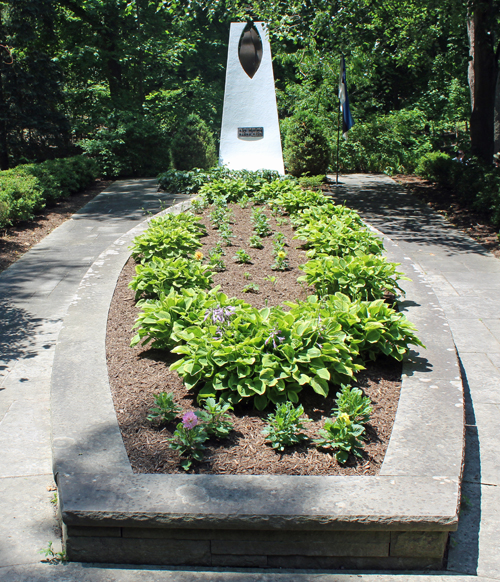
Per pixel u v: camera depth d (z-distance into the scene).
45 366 4.82
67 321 4.65
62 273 7.65
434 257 8.80
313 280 5.12
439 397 3.41
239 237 7.78
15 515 2.96
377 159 20.56
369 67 20.95
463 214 12.27
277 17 14.93
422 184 17.02
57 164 14.70
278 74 28.33
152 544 2.50
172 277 5.09
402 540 2.49
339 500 2.46
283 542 2.48
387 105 27.17
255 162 15.38
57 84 19.58
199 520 2.38
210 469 2.76
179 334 3.69
